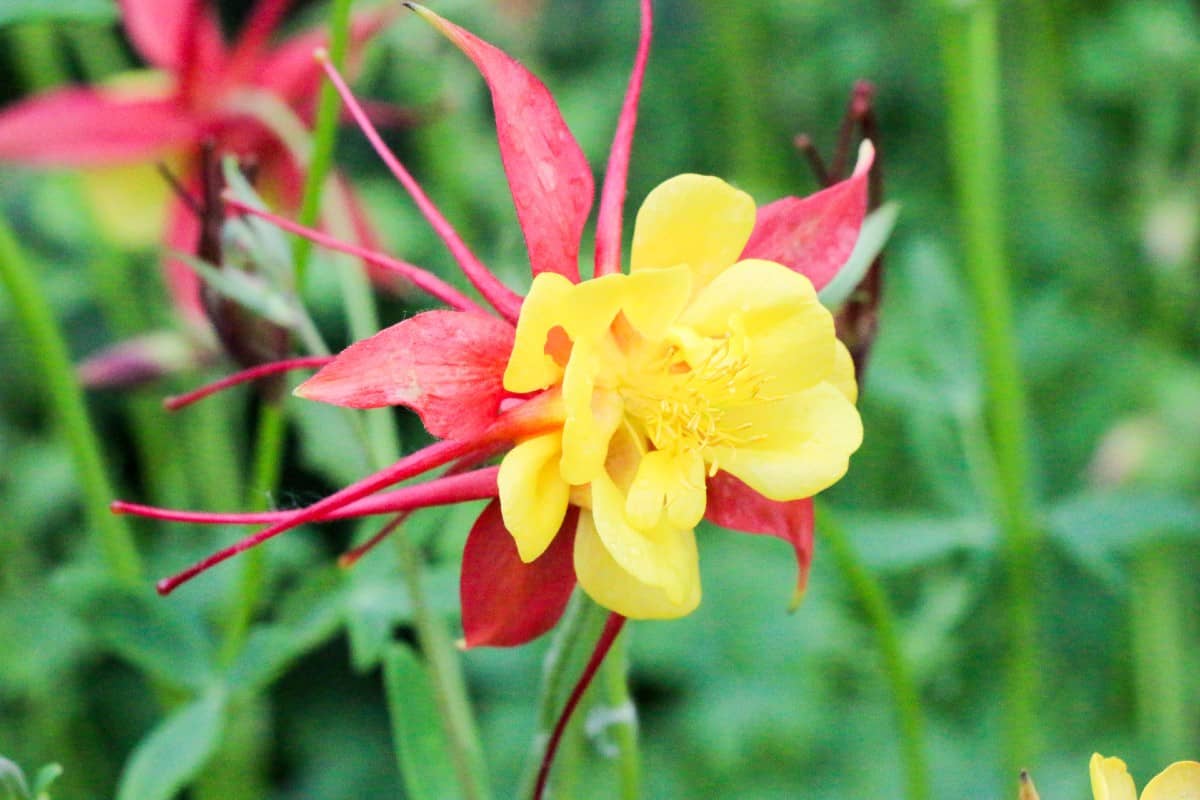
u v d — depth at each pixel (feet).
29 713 2.04
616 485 1.31
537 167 1.29
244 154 1.69
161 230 1.72
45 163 1.66
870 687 2.02
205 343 1.69
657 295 1.28
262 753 2.21
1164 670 1.97
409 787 1.47
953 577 1.96
